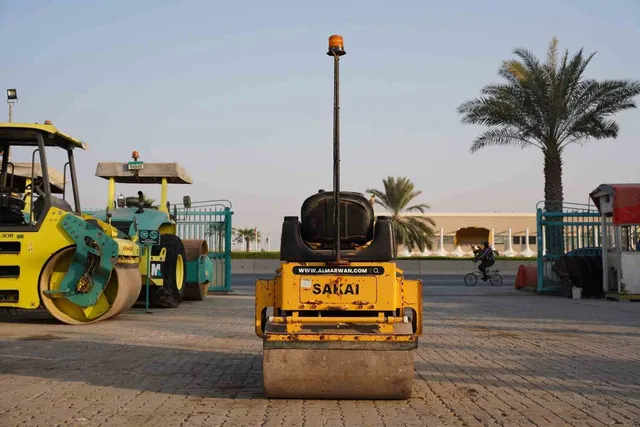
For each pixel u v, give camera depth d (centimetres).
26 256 1362
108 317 1427
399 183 5428
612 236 2461
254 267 4628
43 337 1229
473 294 2548
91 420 657
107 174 1997
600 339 1273
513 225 7462
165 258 1823
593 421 663
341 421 657
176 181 2122
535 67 2991
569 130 2967
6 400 739
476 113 3033
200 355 1053
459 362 1009
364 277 729
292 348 720
